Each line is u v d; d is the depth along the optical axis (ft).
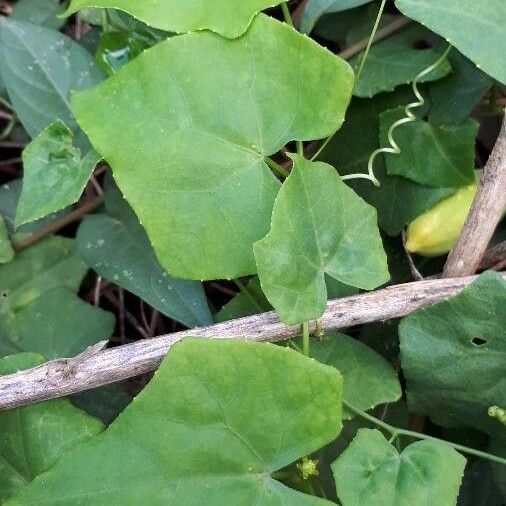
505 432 1.18
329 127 1.12
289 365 1.04
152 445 1.05
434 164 1.26
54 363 1.11
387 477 1.06
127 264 1.25
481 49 1.11
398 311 1.16
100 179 1.39
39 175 1.18
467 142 1.25
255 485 1.06
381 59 1.28
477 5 1.12
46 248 1.34
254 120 1.12
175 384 1.04
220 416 1.05
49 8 1.39
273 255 1.06
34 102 1.27
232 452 1.06
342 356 1.19
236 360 1.04
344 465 1.05
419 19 1.12
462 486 1.25
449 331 1.13
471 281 1.14
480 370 1.15
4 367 1.14
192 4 1.11
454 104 1.26
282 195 1.07
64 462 1.04
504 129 1.13
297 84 1.11
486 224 1.17
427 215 1.26
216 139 1.11
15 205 1.35
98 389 1.23
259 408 1.05
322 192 1.10
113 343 1.42
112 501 1.03
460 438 1.26
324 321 1.14
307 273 1.09
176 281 1.23
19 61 1.28
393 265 1.32
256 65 1.11
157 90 1.11
